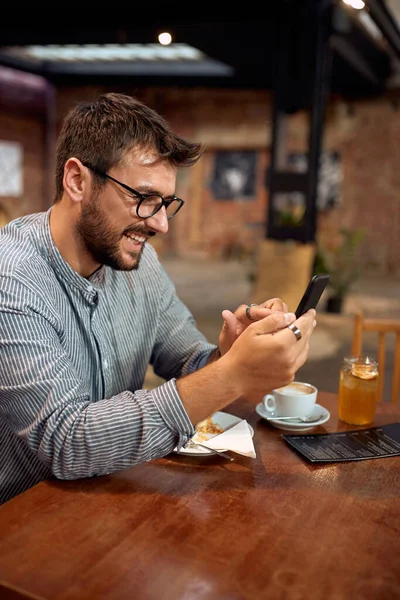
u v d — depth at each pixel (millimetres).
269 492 986
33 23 4863
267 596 727
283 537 854
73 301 1184
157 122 1036
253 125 9523
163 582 748
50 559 790
